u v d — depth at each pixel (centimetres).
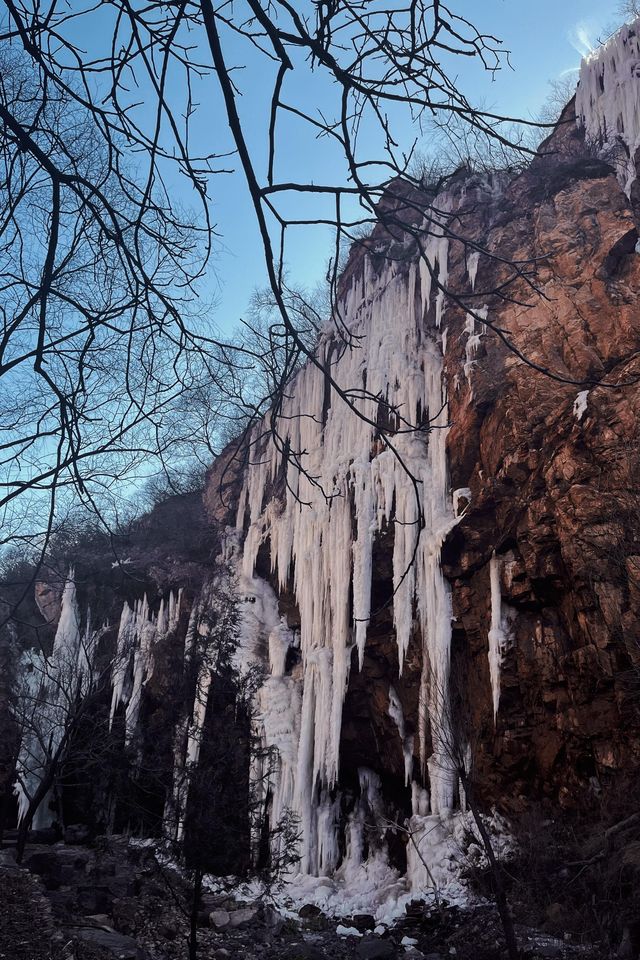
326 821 2220
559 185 2211
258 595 2745
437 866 1727
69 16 274
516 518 1861
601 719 1561
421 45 276
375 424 308
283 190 256
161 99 269
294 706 2423
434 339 2342
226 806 1185
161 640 2764
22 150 299
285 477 346
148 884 1568
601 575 1584
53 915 1063
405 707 2058
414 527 2125
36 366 327
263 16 239
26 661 2505
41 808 2847
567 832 1508
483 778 1803
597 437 1722
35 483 346
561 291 2012
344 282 2630
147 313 336
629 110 2173
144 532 2928
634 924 1129
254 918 1502
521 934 1220
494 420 2002
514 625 1839
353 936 1548
